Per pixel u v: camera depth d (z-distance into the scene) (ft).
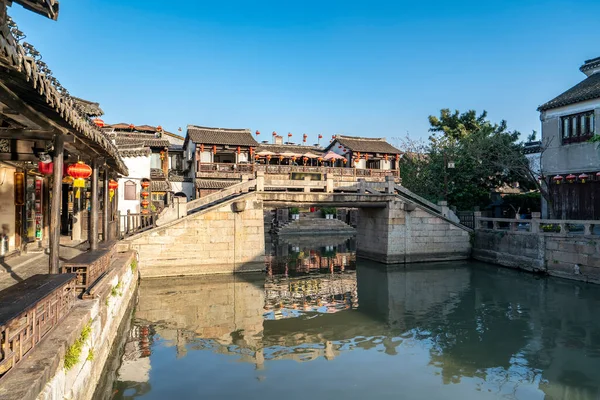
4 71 14.98
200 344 34.86
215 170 104.68
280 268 73.77
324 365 30.22
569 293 50.62
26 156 26.21
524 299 48.83
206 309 45.65
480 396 25.30
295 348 33.94
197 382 27.17
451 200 90.68
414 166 116.16
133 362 30.68
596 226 68.28
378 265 73.31
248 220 63.87
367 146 127.03
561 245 58.54
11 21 13.32
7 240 37.55
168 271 60.08
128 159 82.53
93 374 23.22
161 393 25.43
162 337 36.55
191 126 112.68
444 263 74.08
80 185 30.99
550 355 31.83
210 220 61.93
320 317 43.06
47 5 13.30
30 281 19.36
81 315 21.68
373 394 25.53
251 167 107.96
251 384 26.89
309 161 124.06
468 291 53.83
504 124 118.52
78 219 53.47
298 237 125.59
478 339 35.68
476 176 90.38
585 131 69.10
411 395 25.41
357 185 73.36
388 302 49.19
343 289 56.54
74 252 41.91
